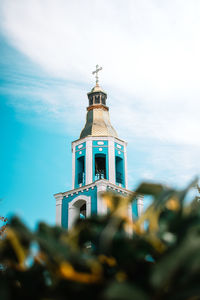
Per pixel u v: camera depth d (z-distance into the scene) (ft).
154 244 4.42
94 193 90.79
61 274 4.16
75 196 94.68
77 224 5.31
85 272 4.42
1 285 4.43
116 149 100.68
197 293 3.65
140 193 4.81
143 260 4.39
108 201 4.93
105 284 4.12
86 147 99.25
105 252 4.62
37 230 5.08
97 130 104.17
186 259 3.68
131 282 4.10
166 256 3.85
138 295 3.59
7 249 4.89
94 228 5.16
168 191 4.72
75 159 100.94
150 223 4.68
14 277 4.75
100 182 90.12
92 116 109.50
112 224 4.62
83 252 4.81
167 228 4.66
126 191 93.66
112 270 4.54
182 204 4.61
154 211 4.69
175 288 3.82
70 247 4.40
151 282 3.61
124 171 99.60
